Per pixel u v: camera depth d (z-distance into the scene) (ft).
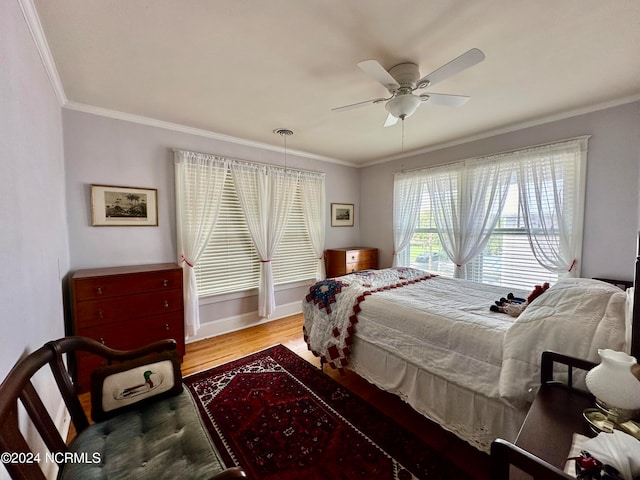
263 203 11.68
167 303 8.14
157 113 8.50
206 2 4.24
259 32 4.94
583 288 4.99
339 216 14.99
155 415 4.22
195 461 3.41
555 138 8.87
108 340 7.28
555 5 4.33
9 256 3.28
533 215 9.32
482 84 6.84
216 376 7.80
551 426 3.10
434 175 12.09
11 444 2.51
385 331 6.43
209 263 10.64
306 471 4.80
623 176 7.75
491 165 10.25
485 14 4.52
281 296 13.01
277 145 11.99
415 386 5.78
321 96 7.43
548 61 5.88
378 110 8.31
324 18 4.61
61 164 7.18
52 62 5.70
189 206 9.78
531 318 4.56
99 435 3.81
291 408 6.44
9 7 3.58
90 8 4.31
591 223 8.30
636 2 4.25
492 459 2.50
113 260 8.52
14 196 3.55
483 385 4.75
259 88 6.98
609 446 2.45
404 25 4.78
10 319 3.24
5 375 3.04
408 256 13.58
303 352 9.36
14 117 3.67
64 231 7.26
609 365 3.00
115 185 8.48
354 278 8.74
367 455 5.13
